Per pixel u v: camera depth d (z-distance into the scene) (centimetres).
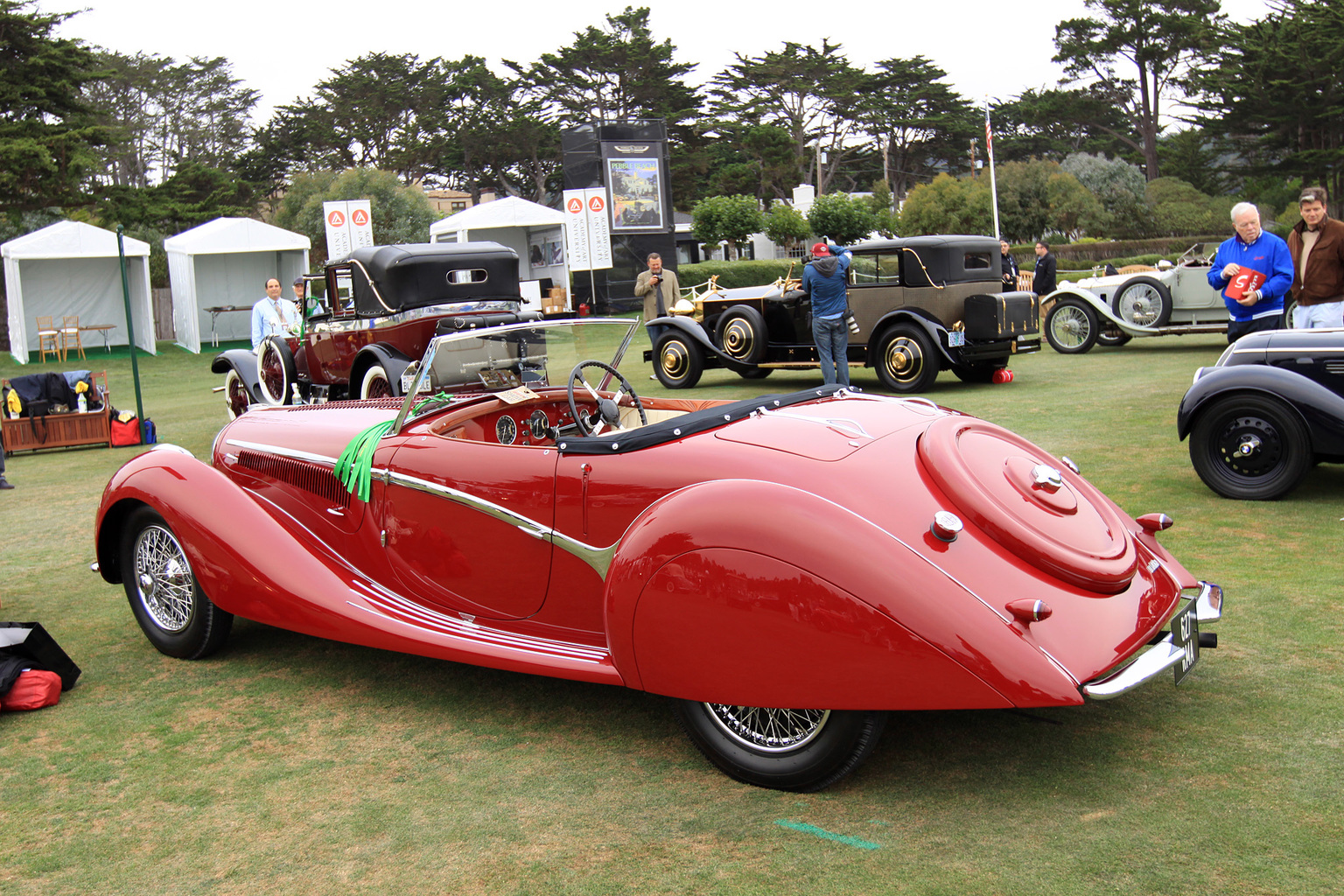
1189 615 267
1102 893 216
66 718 348
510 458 332
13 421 1034
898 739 298
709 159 6269
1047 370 1194
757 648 254
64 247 2377
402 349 932
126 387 1947
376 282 948
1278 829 237
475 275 975
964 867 229
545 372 413
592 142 3042
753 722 277
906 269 1065
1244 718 294
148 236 3812
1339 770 262
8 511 741
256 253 2803
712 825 256
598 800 274
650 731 318
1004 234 4366
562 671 300
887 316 1069
